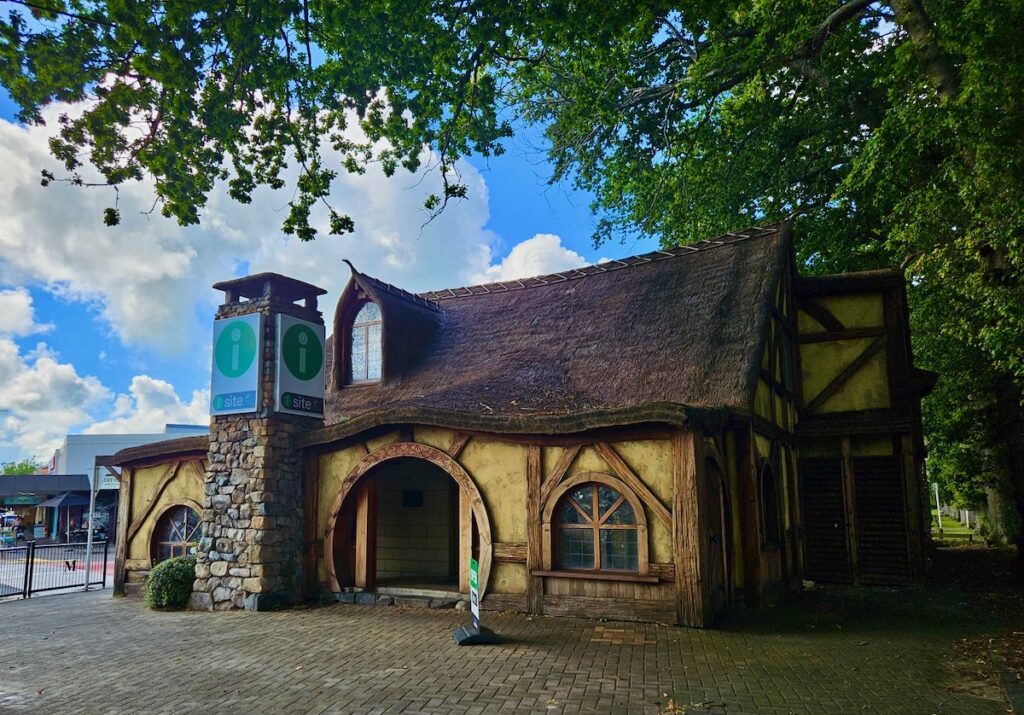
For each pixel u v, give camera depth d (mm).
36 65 6594
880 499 12562
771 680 5941
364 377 13961
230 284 11289
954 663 6504
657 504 8375
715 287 11633
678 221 18297
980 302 8789
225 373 11008
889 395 12750
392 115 9258
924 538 14016
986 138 6953
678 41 15398
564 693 5633
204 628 8789
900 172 10500
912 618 8836
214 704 5562
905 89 9828
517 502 9367
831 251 17547
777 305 11930
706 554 8203
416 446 10133
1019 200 6711
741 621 8492
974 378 13320
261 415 10586
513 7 8133
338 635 8125
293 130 8680
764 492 10617
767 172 16859
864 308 13211
